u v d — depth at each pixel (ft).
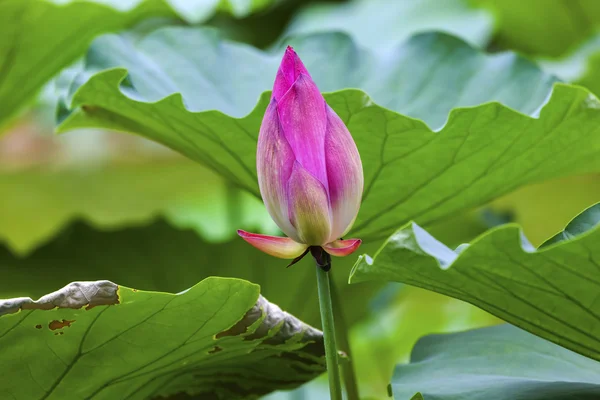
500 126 7.13
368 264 6.59
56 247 8.23
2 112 8.66
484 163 7.24
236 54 7.97
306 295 8.15
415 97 7.87
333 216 6.59
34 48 8.16
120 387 6.91
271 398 8.94
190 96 7.74
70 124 7.50
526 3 11.04
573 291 6.52
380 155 7.20
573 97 7.09
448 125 7.11
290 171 6.57
